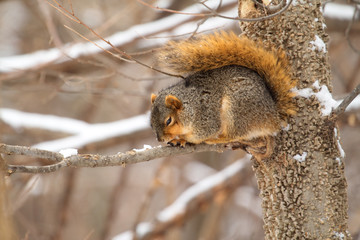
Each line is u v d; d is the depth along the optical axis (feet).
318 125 20.75
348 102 20.07
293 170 20.80
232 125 23.06
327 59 21.44
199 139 23.89
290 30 21.30
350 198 50.47
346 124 37.04
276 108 21.59
